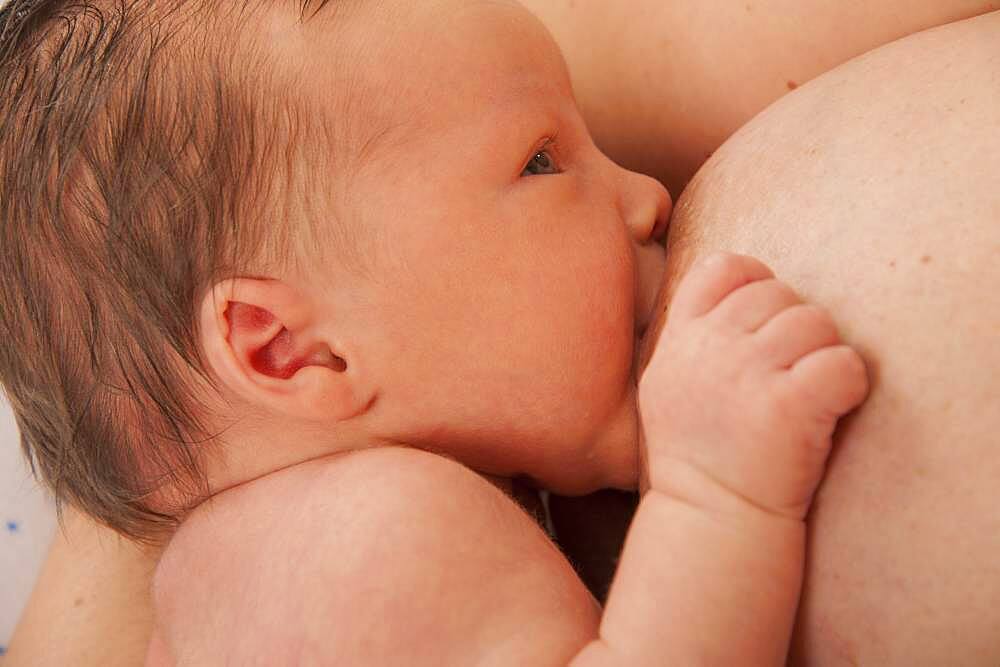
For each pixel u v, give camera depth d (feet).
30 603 1.69
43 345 1.47
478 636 1.30
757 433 1.23
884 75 1.34
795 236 1.30
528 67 1.46
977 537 1.18
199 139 1.40
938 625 1.19
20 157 1.43
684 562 1.26
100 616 1.62
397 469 1.37
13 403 1.53
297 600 1.34
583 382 1.44
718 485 1.25
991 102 1.26
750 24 1.52
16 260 1.45
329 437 1.45
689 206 1.44
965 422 1.18
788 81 1.52
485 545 1.33
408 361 1.42
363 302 1.41
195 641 1.41
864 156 1.29
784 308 1.25
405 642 1.31
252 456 1.46
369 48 1.41
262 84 1.40
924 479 1.19
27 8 1.50
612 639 1.28
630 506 1.60
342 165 1.40
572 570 1.36
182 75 1.41
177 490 1.48
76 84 1.42
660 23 1.59
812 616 1.25
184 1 1.43
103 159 1.41
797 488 1.24
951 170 1.24
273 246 1.40
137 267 1.41
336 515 1.36
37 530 1.87
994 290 1.19
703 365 1.26
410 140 1.41
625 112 1.65
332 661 1.32
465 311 1.42
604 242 1.45
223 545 1.42
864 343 1.23
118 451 1.48
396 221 1.40
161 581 1.48
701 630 1.25
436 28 1.43
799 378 1.22
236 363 1.40
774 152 1.37
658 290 1.45
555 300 1.43
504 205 1.42
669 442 1.28
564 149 1.48
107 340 1.44
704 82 1.57
